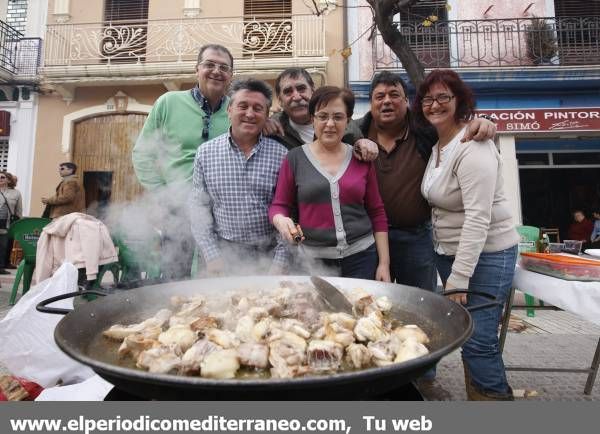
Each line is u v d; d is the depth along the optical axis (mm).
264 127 2305
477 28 7422
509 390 2002
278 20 7887
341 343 1132
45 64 8102
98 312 1274
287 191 2104
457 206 1976
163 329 1306
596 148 7328
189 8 8234
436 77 1948
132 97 8156
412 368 808
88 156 8172
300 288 1645
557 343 3588
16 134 8227
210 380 734
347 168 2061
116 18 8461
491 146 1854
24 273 4629
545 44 7336
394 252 2402
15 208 6645
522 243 4348
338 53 7844
